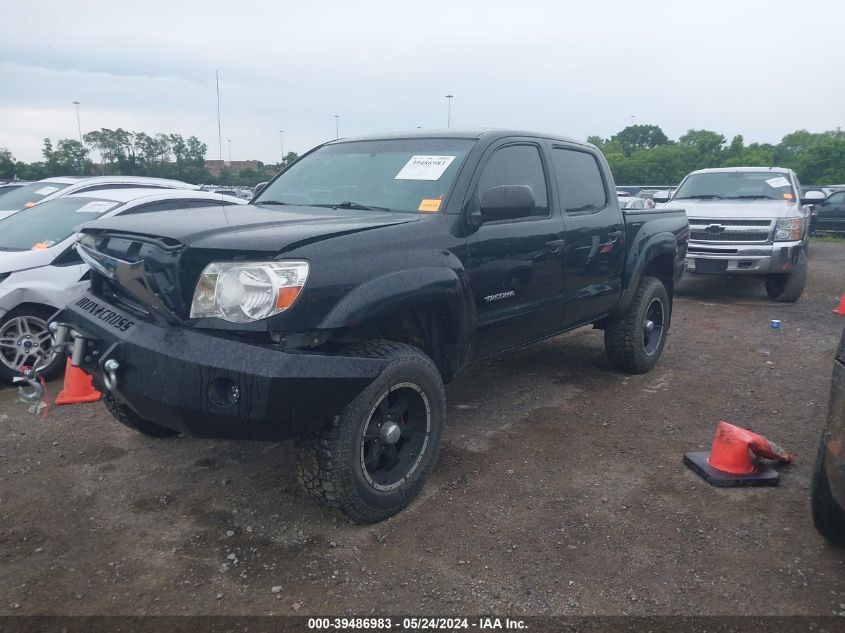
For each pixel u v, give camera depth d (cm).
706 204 1013
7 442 444
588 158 533
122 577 298
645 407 512
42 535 332
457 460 416
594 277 505
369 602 281
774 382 576
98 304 348
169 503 363
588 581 294
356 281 310
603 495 371
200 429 297
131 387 305
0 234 627
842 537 313
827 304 966
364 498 324
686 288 1108
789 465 409
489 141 423
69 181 1038
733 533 333
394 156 438
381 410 337
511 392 548
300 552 317
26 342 556
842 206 2077
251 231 313
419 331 375
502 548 319
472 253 385
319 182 449
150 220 342
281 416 285
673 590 288
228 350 285
